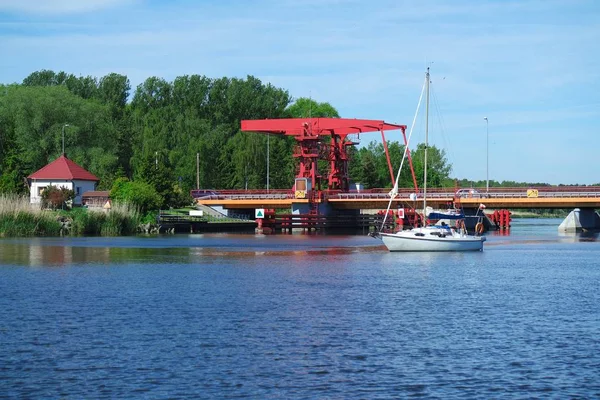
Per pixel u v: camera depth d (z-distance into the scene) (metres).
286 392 19.75
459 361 22.81
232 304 32.72
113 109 171.25
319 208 103.88
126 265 48.97
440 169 183.25
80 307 31.58
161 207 101.88
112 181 114.44
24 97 117.25
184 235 86.00
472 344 25.00
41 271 44.94
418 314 30.55
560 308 32.31
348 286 39.16
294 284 39.84
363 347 24.52
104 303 32.69
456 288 38.69
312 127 102.69
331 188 108.00
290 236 88.00
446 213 82.56
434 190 103.19
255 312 30.70
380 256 58.03
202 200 107.75
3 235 75.19
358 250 64.31
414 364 22.45
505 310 31.69
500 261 54.50
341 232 98.75
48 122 117.56
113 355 23.22
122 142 145.50
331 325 28.06
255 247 67.25
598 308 32.28
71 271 45.09
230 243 72.50
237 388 20.03
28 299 33.66
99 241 70.94
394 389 20.03
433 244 61.59
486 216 115.50
